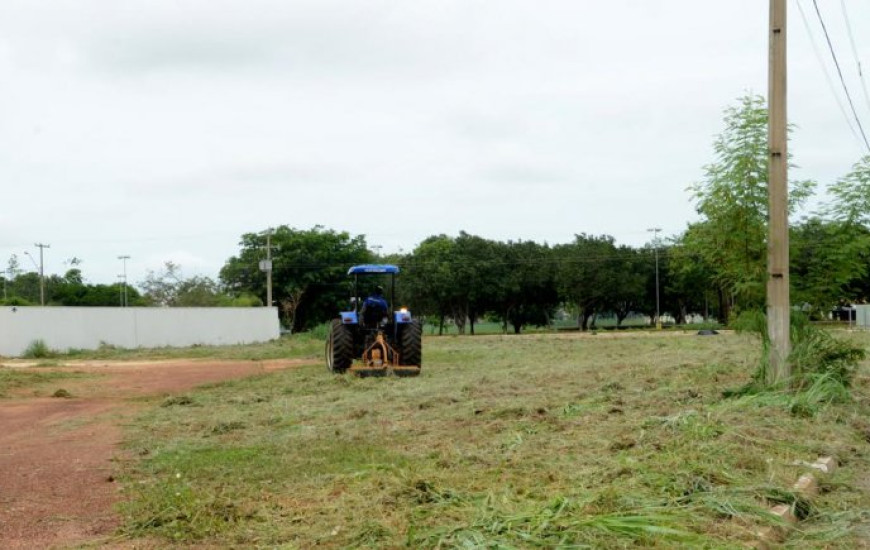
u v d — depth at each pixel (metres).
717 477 5.93
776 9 10.75
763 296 11.73
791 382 10.36
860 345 11.70
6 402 13.85
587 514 4.91
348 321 16.56
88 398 14.36
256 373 19.09
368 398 12.30
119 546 4.94
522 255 65.06
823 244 11.71
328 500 5.71
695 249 12.62
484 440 8.00
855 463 7.11
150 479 6.86
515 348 29.89
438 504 5.29
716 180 11.88
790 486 5.90
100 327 34.84
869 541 4.98
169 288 59.25
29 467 7.59
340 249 60.09
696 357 19.62
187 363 25.19
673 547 4.38
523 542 4.42
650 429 7.99
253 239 59.47
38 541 5.10
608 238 65.06
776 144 10.77
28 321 31.91
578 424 8.69
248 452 7.94
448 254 63.69
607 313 74.38
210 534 5.08
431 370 18.28
